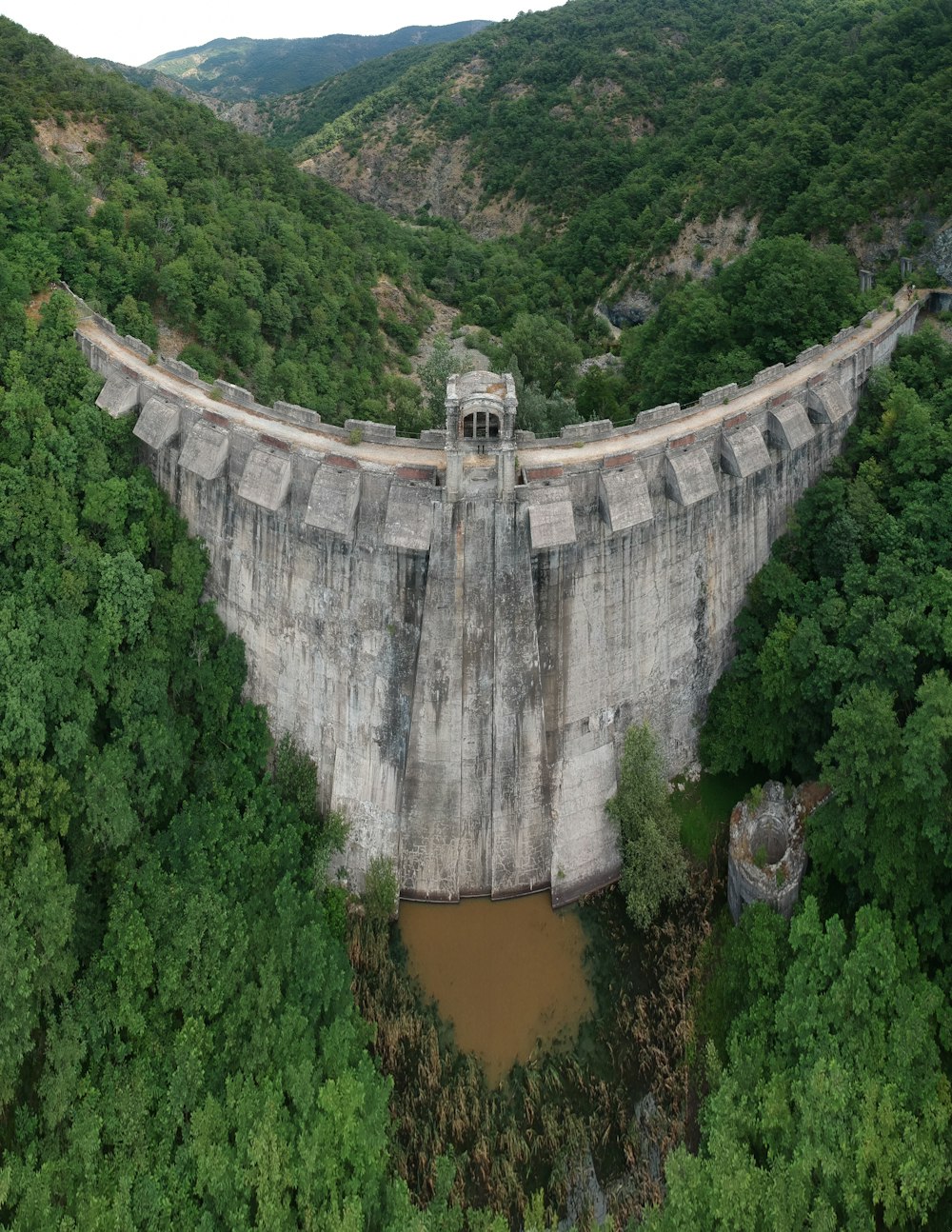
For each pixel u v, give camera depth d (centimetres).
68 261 8425
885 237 10162
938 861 5850
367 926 6850
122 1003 5441
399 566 6412
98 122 10956
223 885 6172
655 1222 4816
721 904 6938
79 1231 4666
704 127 16888
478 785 6838
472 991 6662
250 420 6956
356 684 6788
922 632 6344
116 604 6669
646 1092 6100
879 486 7488
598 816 7206
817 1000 5303
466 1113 5978
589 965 6781
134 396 7112
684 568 7094
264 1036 5394
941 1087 5172
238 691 7300
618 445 6819
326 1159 4991
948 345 8156
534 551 6366
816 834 6309
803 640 6756
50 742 6181
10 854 5650
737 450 6856
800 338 8394
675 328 9356
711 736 7588
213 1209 4884
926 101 10862
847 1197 4644
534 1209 5344
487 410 6006
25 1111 5206
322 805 7194
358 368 11731
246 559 7000
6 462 6775
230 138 13912
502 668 6575
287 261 11531
